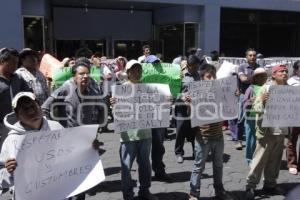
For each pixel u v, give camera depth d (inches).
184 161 272.1
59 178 129.5
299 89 196.2
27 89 194.4
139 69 190.2
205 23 700.7
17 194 119.4
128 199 190.4
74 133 130.9
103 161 272.1
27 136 121.6
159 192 213.3
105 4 714.2
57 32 744.3
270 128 196.1
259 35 799.1
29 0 606.9
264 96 193.6
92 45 779.4
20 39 590.9
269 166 207.5
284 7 770.2
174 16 733.9
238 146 305.3
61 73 282.4
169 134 356.8
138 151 192.5
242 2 727.7
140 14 803.4
